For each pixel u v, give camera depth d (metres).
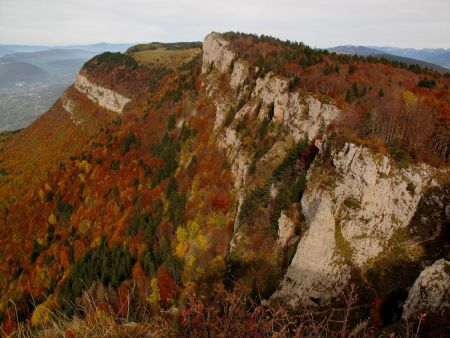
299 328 9.58
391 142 58.59
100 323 11.54
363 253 51.62
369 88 82.06
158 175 114.69
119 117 167.50
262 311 10.04
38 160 185.12
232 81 126.06
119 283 80.44
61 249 111.31
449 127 59.50
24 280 108.62
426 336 32.31
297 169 69.00
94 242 103.50
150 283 75.19
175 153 120.00
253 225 70.25
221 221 84.19
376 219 53.00
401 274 48.44
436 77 97.69
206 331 9.56
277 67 107.25
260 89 104.31
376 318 44.59
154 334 10.84
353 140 57.91
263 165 82.12
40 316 12.37
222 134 108.44
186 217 92.69
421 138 58.19
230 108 114.75
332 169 58.53
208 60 154.00
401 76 92.69
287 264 58.72
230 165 97.38
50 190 138.00
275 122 91.06
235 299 10.35
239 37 150.25
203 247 80.75
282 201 65.12
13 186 162.12
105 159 137.38
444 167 54.69
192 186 100.31
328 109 74.69
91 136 173.12
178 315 10.65
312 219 55.50
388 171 53.97
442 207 52.12
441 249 48.94
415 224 52.09
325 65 96.94
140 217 100.25
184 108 137.12
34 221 129.38
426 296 35.50
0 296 108.25
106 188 125.94
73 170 140.38
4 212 141.50
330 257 52.00
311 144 70.38
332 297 49.59
